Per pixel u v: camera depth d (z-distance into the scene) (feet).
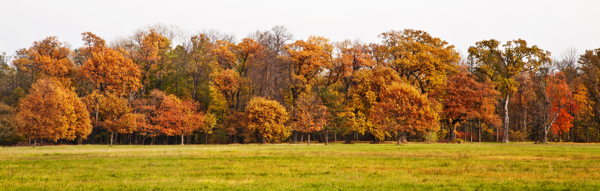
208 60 254.27
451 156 90.43
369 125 201.16
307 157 88.89
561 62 244.42
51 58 232.94
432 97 205.67
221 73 237.86
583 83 210.59
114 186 50.65
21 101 195.42
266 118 206.28
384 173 61.72
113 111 185.98
